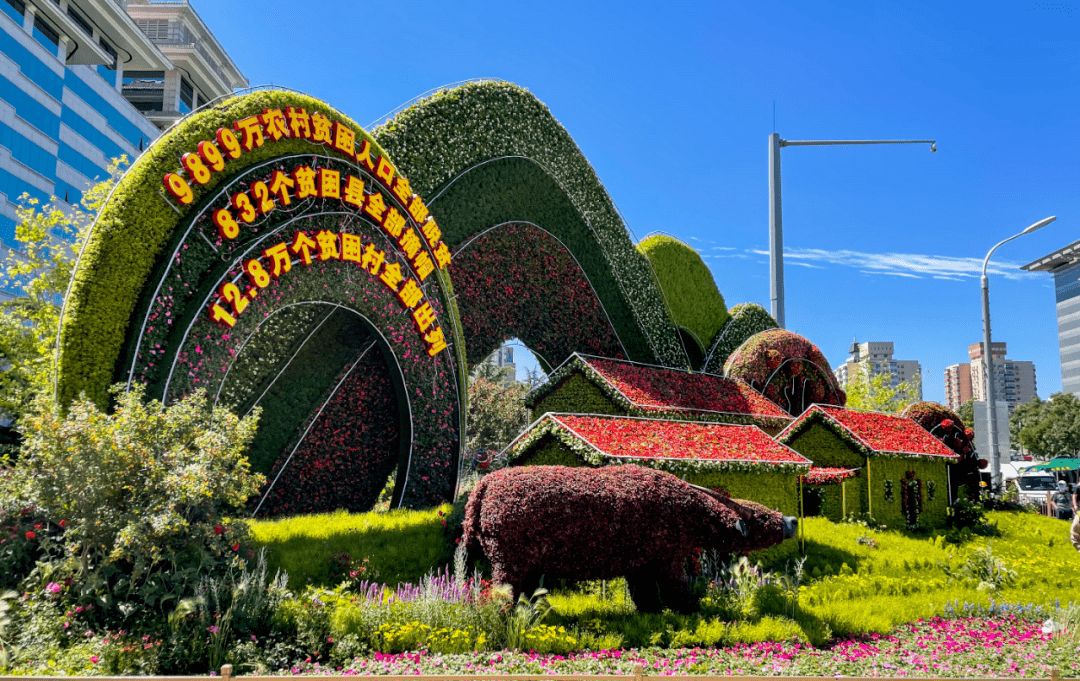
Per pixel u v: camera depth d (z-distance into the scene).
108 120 50.78
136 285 12.24
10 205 40.38
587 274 26.98
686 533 9.94
